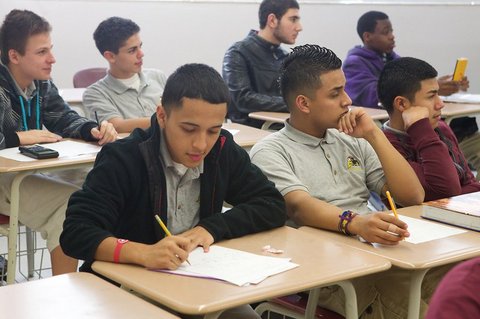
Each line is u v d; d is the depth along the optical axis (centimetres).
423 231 183
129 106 356
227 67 410
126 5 509
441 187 225
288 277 141
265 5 412
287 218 203
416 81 241
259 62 412
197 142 163
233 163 186
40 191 255
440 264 159
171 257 146
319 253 159
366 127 212
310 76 210
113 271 146
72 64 498
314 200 193
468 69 623
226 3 543
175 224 179
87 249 155
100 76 459
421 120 234
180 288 135
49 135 280
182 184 178
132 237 175
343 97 212
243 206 179
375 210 232
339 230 183
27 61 282
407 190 211
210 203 182
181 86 162
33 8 474
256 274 142
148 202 173
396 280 180
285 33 412
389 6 600
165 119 169
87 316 119
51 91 302
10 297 128
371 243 173
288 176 203
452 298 86
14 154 254
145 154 171
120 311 122
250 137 300
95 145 276
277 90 414
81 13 494
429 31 616
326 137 219
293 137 217
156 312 122
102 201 165
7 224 253
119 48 348
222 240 170
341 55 594
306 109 213
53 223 253
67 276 140
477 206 194
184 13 530
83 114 400
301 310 187
